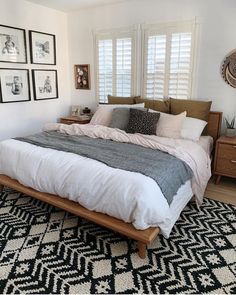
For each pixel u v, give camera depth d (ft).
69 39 15.05
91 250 6.64
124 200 6.10
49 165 7.53
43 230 7.47
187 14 11.31
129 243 6.93
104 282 5.61
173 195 6.89
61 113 15.56
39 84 13.82
